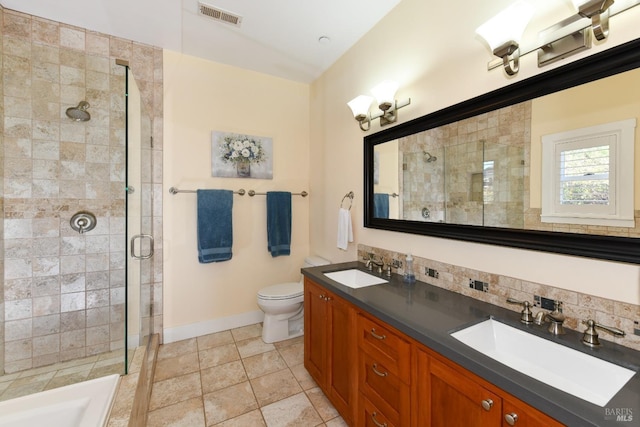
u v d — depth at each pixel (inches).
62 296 81.6
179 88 98.1
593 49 38.8
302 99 121.1
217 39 90.4
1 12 75.1
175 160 97.9
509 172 49.1
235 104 107.5
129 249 66.1
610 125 37.0
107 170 85.6
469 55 56.1
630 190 35.3
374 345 51.5
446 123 60.5
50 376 68.8
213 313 105.3
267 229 112.2
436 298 55.8
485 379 32.3
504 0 49.6
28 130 78.2
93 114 83.8
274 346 95.4
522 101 46.9
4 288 76.1
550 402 26.4
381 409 49.7
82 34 85.0
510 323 44.4
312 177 120.0
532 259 46.4
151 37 89.5
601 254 37.7
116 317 85.0
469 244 56.8
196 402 68.7
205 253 98.7
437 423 39.1
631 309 36.0
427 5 65.2
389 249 77.7
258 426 61.7
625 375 32.3
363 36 87.3
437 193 63.2
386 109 71.4
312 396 71.3
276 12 77.2
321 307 70.4
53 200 80.8
